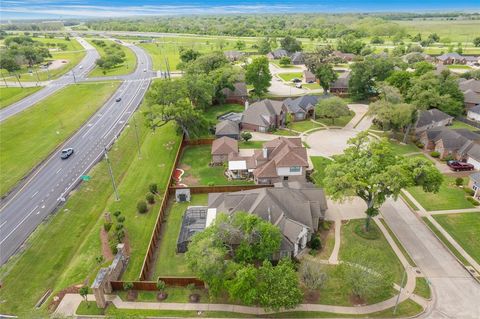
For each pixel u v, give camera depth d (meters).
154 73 158.50
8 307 41.25
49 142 85.00
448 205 58.56
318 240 48.91
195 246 40.25
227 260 41.16
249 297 36.59
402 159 50.62
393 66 117.81
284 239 45.84
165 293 42.09
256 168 65.62
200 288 42.84
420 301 40.62
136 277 44.94
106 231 53.09
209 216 52.25
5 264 47.50
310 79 142.88
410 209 57.53
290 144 68.62
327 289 42.16
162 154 78.00
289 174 63.91
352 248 48.75
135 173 70.44
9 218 57.12
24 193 64.00
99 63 168.50
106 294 42.19
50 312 39.69
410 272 44.78
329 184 49.06
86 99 119.00
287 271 38.88
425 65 110.81
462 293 41.78
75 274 45.47
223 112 106.56
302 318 38.56
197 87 94.62
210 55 131.62
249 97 119.38
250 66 114.56
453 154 74.69
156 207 59.19
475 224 53.78
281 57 187.75
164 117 78.25
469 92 104.56
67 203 60.62
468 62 172.38
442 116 91.75
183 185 65.19
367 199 50.38
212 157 75.00
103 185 66.56
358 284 38.50
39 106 111.94
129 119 99.50
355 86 115.19
